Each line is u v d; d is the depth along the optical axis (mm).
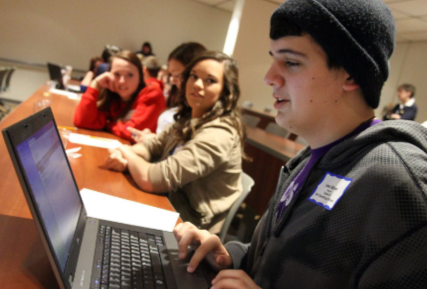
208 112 1493
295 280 585
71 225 708
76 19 6551
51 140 756
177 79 2199
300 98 631
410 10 4074
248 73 4008
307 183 663
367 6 579
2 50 6195
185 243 822
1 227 745
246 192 1493
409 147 536
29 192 505
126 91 2221
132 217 969
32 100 2662
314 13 575
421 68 5988
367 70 581
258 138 3459
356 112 634
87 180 1206
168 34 7223
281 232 654
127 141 2107
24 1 6129
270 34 670
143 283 657
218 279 646
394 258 465
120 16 6809
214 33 7488
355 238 520
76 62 6789
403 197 478
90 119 2133
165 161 1312
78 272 616
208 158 1326
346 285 533
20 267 627
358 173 554
